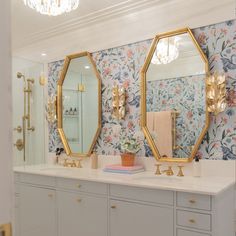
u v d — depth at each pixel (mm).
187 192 1871
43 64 3633
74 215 2523
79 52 3234
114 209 2246
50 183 2738
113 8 2646
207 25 2381
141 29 2742
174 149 2516
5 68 441
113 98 2920
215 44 2342
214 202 1783
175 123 2525
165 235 1980
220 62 2314
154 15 2633
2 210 433
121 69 2900
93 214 2385
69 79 3348
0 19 433
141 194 2104
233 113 2238
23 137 3656
